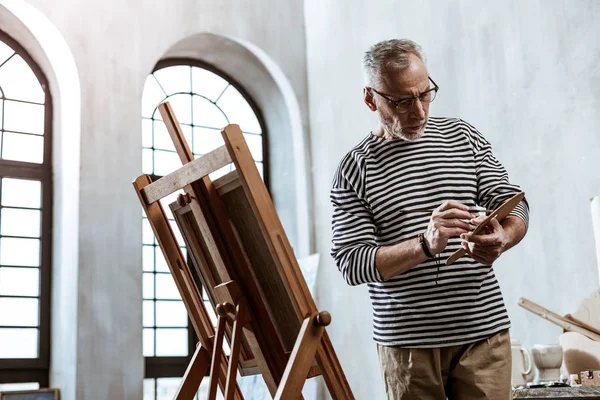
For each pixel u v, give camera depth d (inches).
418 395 84.3
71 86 231.6
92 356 212.8
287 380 73.1
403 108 86.7
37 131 237.5
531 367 123.9
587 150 167.3
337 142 252.2
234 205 82.9
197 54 267.6
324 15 264.5
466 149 89.1
